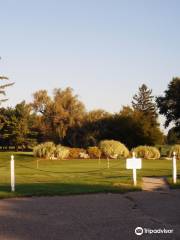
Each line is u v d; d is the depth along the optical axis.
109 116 77.12
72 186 19.72
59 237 9.88
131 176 26.31
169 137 90.50
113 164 40.75
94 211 13.27
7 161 45.06
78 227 10.91
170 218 12.12
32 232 10.37
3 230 10.57
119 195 17.08
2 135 81.50
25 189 18.38
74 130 82.94
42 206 14.27
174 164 21.69
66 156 48.00
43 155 47.72
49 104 85.25
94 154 49.03
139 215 12.56
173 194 17.45
